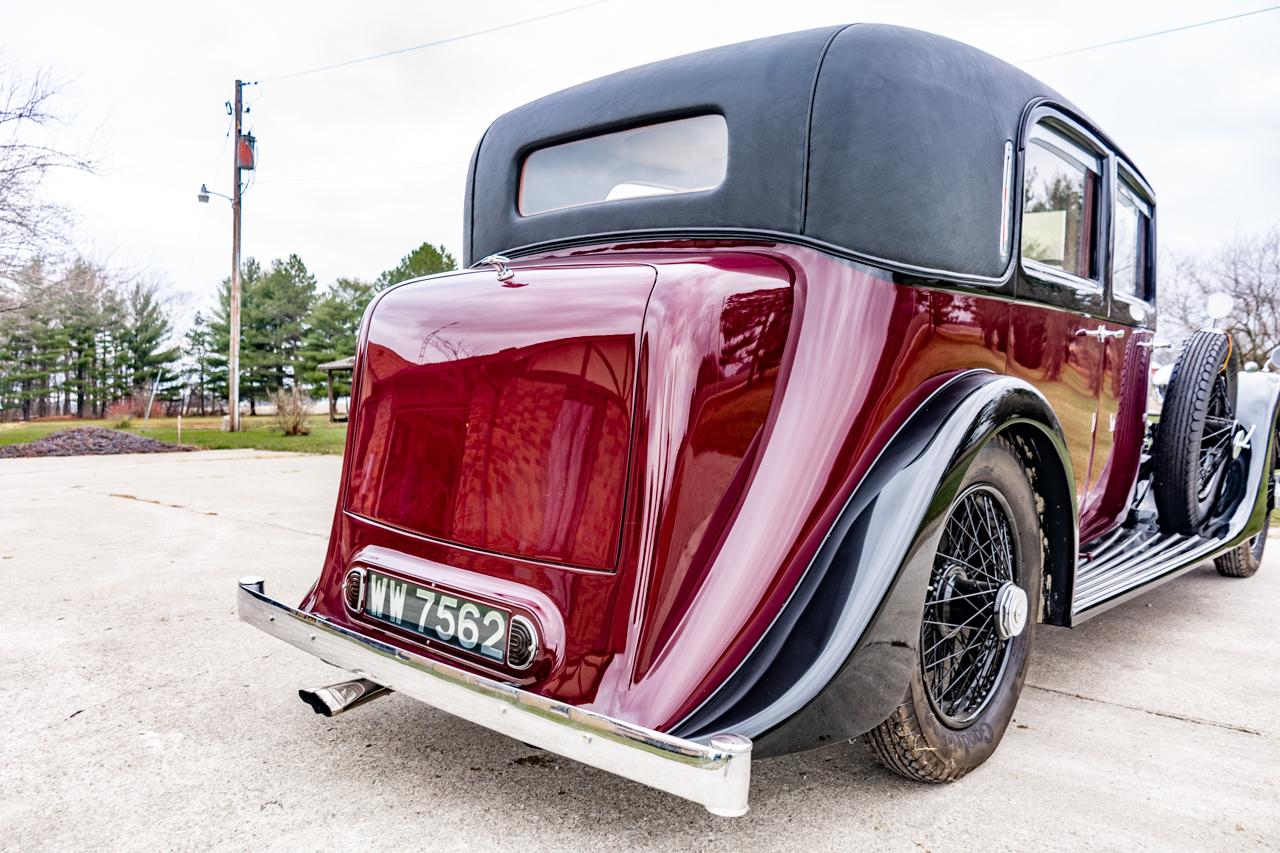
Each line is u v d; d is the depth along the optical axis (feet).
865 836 5.80
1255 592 13.35
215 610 11.37
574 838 5.75
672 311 5.45
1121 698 8.64
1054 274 8.15
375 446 6.82
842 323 6.06
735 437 5.58
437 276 7.12
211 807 6.14
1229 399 11.78
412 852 5.55
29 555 14.88
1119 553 9.99
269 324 163.02
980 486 6.51
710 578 5.39
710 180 7.04
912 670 5.65
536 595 5.60
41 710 7.93
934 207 6.56
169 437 54.08
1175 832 5.90
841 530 5.68
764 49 6.91
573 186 8.16
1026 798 6.40
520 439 5.81
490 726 5.24
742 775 4.46
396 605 6.37
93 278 64.28
